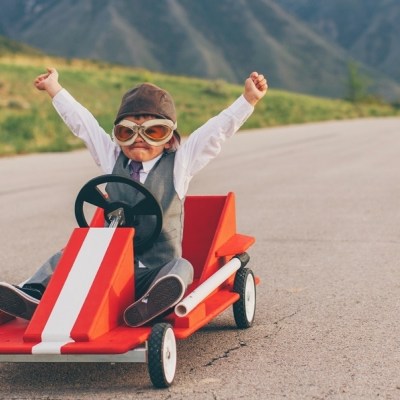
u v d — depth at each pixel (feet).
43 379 19.08
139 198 20.16
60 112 21.83
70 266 18.65
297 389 17.79
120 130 20.21
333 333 22.31
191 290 21.45
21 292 18.78
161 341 17.53
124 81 240.12
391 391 17.53
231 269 21.91
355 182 57.16
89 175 65.98
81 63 288.71
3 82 195.11
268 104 216.13
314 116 185.47
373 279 28.78
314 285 28.17
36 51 586.45
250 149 91.81
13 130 114.52
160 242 20.15
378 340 21.49
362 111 227.61
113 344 17.02
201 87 253.24
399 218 41.60
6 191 56.65
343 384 18.06
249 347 21.18
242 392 17.67
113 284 18.21
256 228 39.47
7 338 17.99
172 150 20.76
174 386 18.17
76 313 17.65
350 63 315.58
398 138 106.11
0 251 35.42
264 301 26.22
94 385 18.48
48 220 43.62
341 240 36.14
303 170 66.28
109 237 19.03
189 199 23.65
